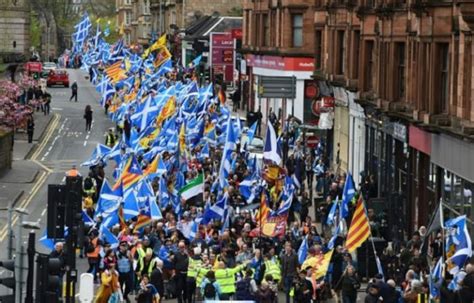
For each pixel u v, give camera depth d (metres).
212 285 42.62
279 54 100.81
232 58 129.12
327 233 56.94
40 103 119.00
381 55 63.38
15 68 136.12
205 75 135.62
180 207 55.16
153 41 176.75
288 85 74.50
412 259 43.72
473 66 46.50
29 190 74.69
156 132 74.38
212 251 45.94
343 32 78.62
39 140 100.94
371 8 67.88
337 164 76.81
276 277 44.78
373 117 67.12
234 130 68.00
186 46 148.75
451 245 40.78
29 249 30.55
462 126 47.12
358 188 68.69
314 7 92.94
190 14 166.12
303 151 77.31
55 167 85.56
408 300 38.69
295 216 61.50
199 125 75.88
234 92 125.56
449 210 50.69
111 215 50.38
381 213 56.72
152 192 52.88
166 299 46.72
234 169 67.44
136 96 98.19
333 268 44.72
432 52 52.06
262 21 111.19
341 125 79.81
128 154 68.31
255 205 56.25
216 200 56.09
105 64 149.75
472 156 46.59
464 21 46.12
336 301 43.75
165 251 47.00
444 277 39.56
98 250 47.56
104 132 106.69
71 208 36.66
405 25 59.22
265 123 109.25
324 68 83.62
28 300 30.53
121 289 46.16
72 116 118.75
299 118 99.19
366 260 47.50
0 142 80.00
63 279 43.12
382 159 65.06
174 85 94.69
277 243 49.03
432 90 51.97
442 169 52.19
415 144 56.31
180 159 65.75
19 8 147.88
